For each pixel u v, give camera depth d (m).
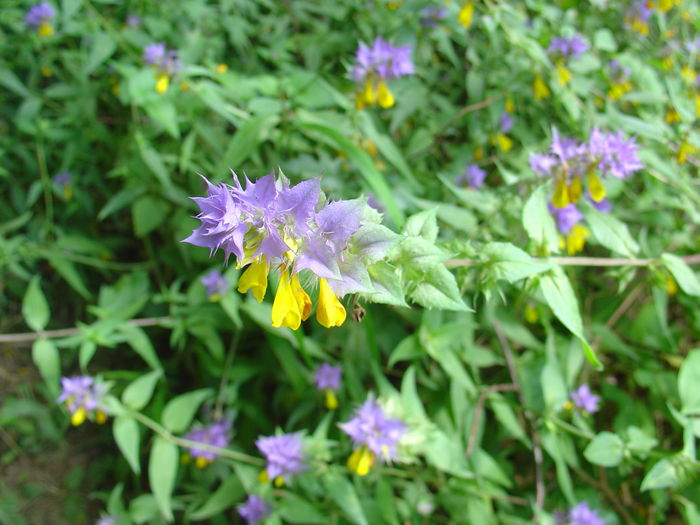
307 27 0.41
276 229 0.15
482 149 0.34
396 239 0.16
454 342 0.29
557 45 0.31
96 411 0.28
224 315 0.32
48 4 0.37
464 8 0.32
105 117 0.40
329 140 0.31
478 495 0.27
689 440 0.23
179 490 0.35
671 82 0.31
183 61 0.33
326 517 0.28
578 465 0.29
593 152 0.23
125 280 0.35
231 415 0.32
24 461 0.37
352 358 0.31
